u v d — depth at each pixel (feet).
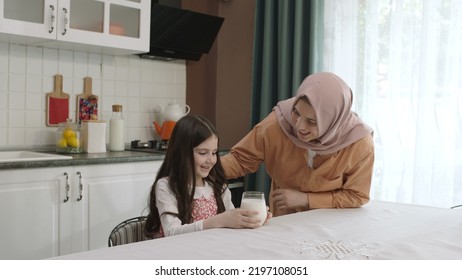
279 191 5.75
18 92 9.02
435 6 7.84
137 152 9.49
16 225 7.26
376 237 4.07
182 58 10.86
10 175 7.15
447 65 7.73
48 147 9.45
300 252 3.55
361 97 8.82
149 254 3.40
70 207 7.86
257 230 4.25
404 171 8.25
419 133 7.89
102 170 8.23
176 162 5.13
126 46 9.30
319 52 9.48
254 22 10.84
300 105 5.26
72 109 9.73
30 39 8.45
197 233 4.08
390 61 8.41
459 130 7.59
